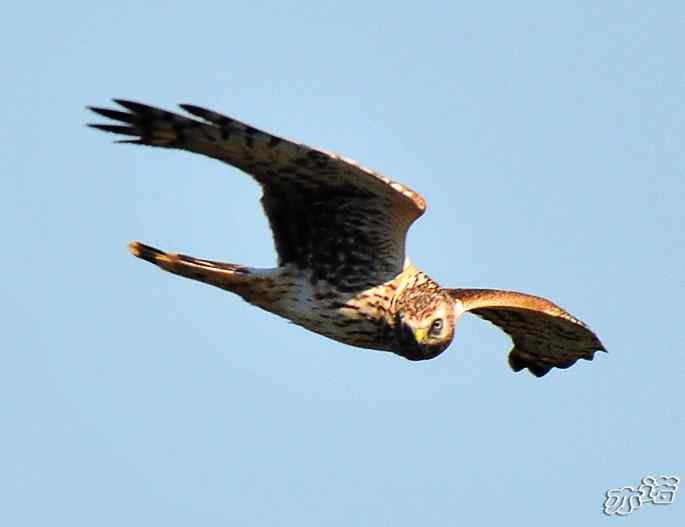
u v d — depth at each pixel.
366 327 14.07
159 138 12.81
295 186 13.27
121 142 12.77
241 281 13.77
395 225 13.42
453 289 15.78
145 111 12.59
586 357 17.27
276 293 13.90
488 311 16.67
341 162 12.62
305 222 13.62
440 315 14.41
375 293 13.91
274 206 13.58
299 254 13.79
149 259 13.64
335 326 14.07
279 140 12.51
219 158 13.05
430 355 14.50
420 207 12.95
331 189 13.20
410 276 14.15
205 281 13.80
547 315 16.20
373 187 12.97
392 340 14.22
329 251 13.73
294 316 14.05
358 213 13.41
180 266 13.60
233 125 12.42
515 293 15.98
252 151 12.79
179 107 12.28
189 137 12.77
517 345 17.41
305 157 12.70
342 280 13.84
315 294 13.88
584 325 16.36
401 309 14.09
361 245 13.66
